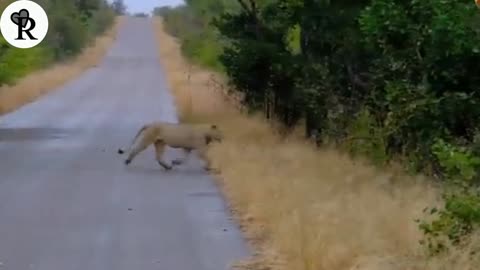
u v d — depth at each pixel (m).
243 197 15.28
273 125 24.39
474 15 13.29
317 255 10.43
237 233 13.09
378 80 16.94
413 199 13.45
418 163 15.46
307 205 13.55
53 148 24.02
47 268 11.11
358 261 10.32
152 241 12.64
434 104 14.25
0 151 23.33
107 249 12.15
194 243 12.49
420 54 14.91
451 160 11.35
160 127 20.06
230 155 19.78
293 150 19.97
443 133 14.34
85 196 16.36
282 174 16.83
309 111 21.12
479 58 14.16
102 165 20.58
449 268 9.80
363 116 18.62
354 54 19.45
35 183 17.89
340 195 14.47
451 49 13.66
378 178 15.88
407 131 15.35
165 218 14.30
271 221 13.04
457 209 10.16
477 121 14.20
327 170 17.05
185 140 20.05
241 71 22.88
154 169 19.88
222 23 23.83
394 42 15.02
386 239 11.21
